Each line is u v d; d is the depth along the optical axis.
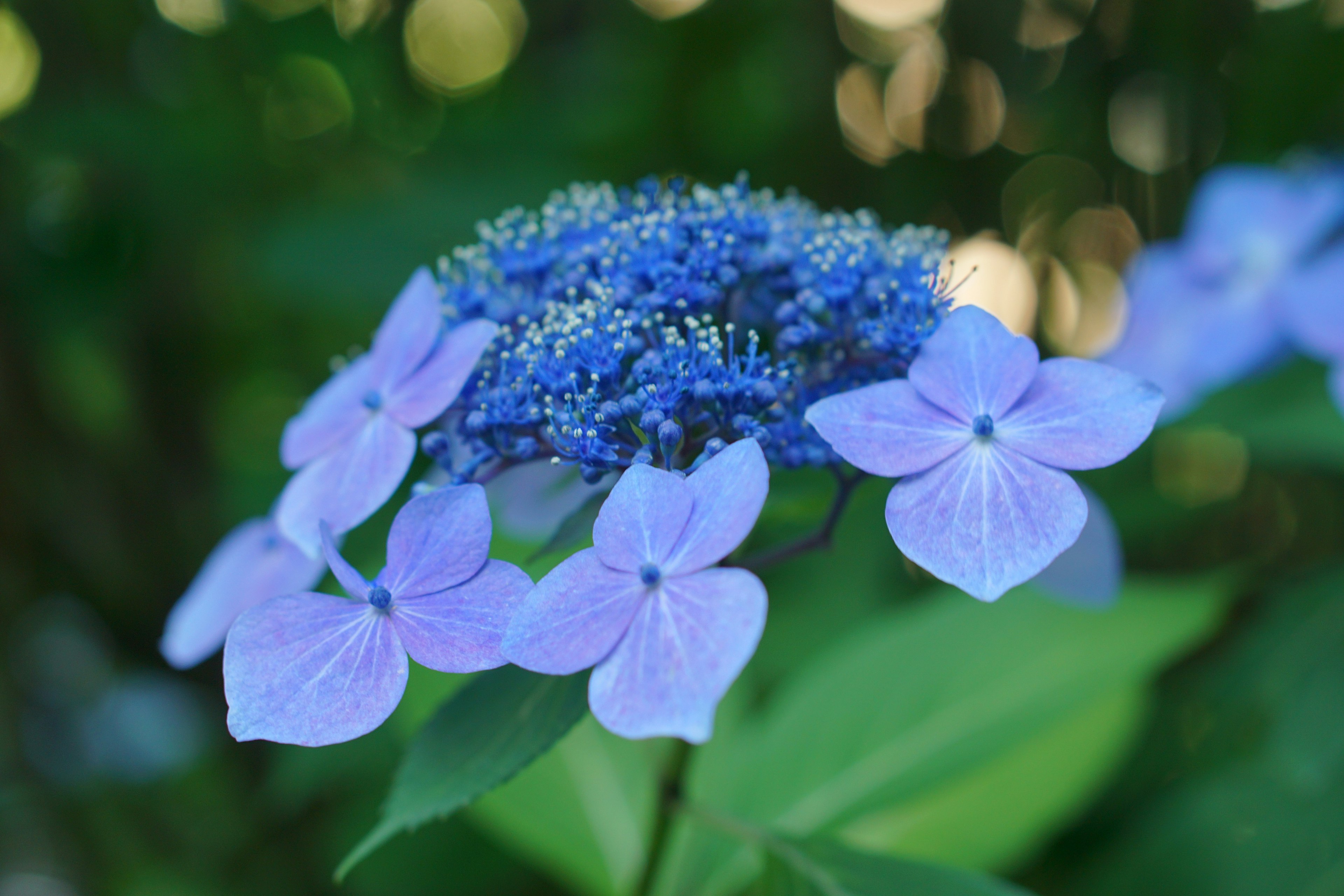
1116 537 0.42
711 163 0.76
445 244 0.67
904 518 0.36
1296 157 0.66
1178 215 0.72
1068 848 0.57
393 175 0.77
